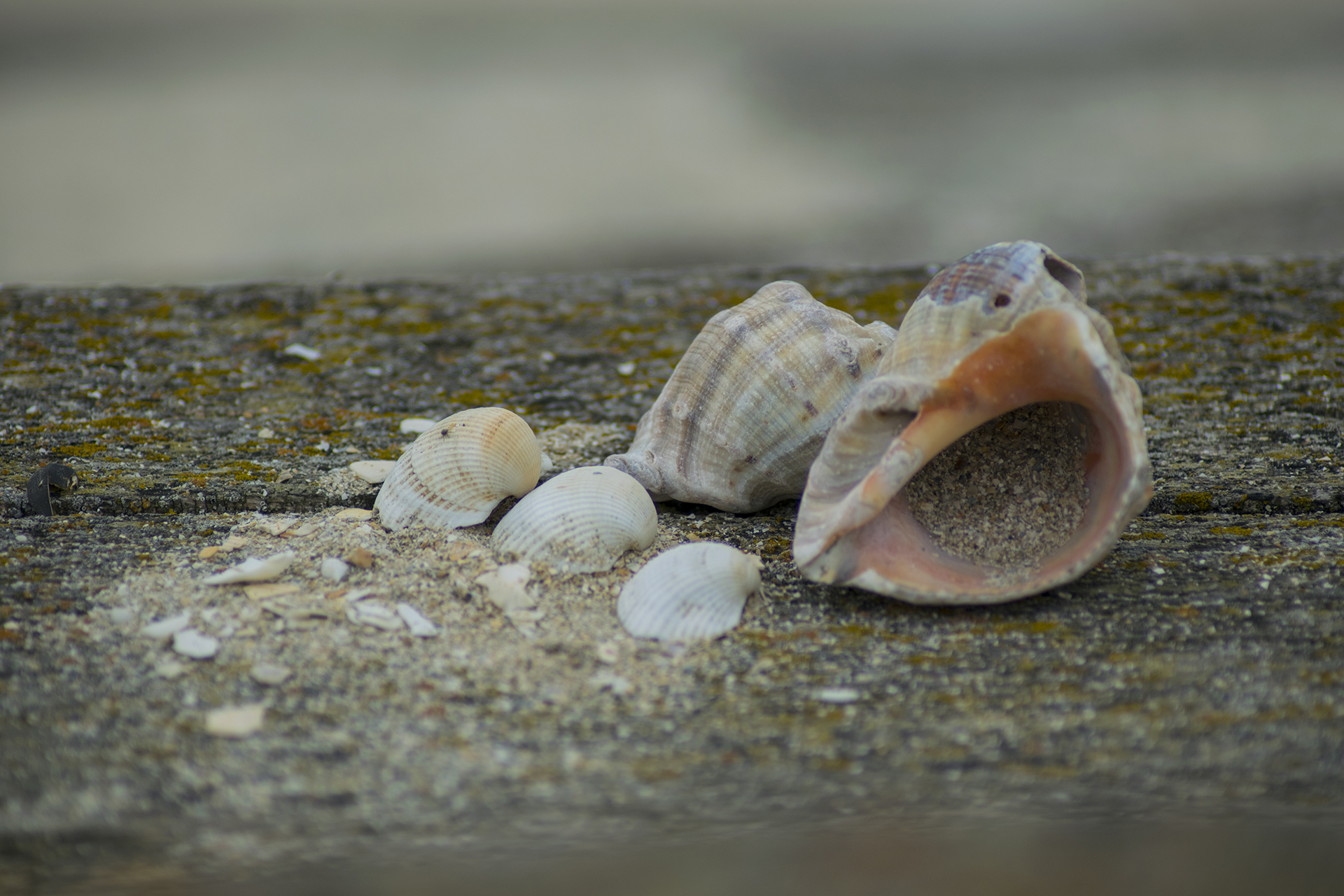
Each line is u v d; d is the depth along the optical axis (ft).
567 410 3.86
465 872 3.45
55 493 3.69
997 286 3.56
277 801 3.45
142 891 3.44
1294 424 3.79
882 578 3.56
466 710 3.51
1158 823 3.46
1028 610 3.58
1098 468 3.57
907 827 3.45
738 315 3.67
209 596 3.59
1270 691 3.51
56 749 3.47
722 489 3.68
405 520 3.65
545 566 3.61
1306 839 3.46
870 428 3.57
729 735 3.49
